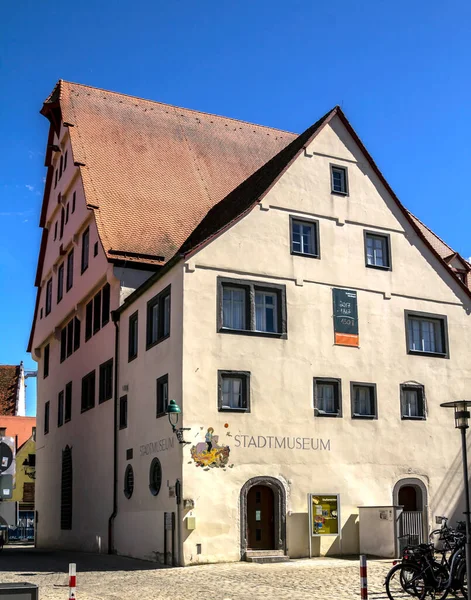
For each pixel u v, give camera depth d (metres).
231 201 31.05
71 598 12.06
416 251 29.31
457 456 28.23
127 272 30.14
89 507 31.48
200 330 24.09
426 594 14.38
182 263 24.42
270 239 26.06
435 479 27.48
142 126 37.91
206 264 24.67
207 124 40.22
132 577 19.72
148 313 26.89
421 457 27.39
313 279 26.59
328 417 25.73
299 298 26.14
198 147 38.38
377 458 26.44
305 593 15.98
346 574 19.28
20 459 55.25
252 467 23.91
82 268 34.81
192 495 22.81
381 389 27.17
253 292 25.31
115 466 28.59
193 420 23.34
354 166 28.70
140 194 33.81
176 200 34.34
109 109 38.00
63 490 35.84
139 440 26.55
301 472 24.75
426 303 29.05
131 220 32.25
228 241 25.25
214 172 37.25
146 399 26.30
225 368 24.20
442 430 28.14
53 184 41.59
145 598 15.63
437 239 35.56
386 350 27.64
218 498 23.14
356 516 25.48
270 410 24.64
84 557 27.33
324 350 26.22
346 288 27.27
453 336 29.45
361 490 25.80
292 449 24.75
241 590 16.62
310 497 24.66
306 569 20.70
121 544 27.34
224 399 24.19
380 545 24.47
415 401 28.05
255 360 24.78
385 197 29.09
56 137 40.84
